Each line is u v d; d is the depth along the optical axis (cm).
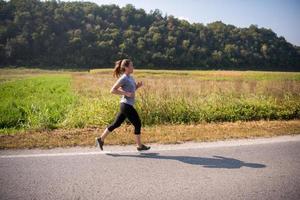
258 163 562
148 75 5312
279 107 1079
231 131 803
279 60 10206
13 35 11656
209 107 1034
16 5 12644
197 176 496
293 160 581
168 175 498
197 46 10825
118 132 788
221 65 10250
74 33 11912
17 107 1267
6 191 432
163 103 994
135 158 582
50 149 632
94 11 13850
